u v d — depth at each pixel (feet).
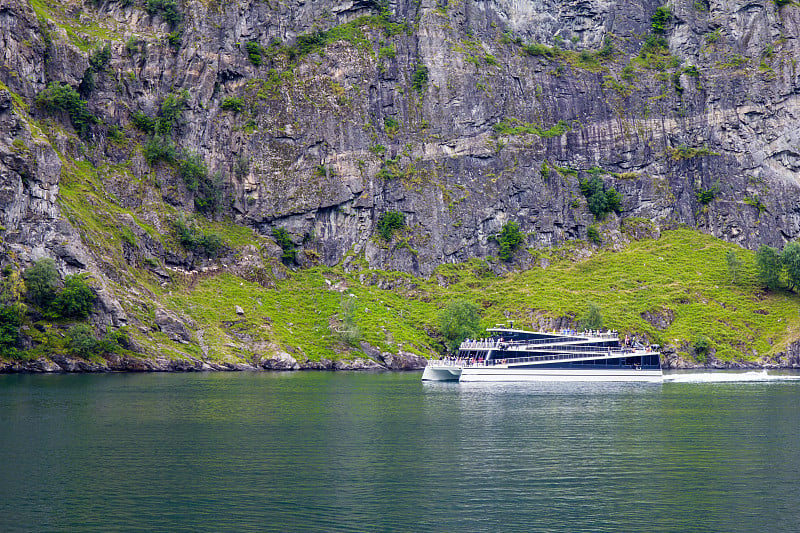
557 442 491.72
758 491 384.27
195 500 361.71
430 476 406.21
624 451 466.29
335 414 594.65
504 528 332.19
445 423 558.56
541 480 400.47
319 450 462.60
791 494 379.76
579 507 358.64
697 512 352.69
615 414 606.96
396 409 625.00
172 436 498.28
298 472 410.93
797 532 329.31
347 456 447.83
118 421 549.13
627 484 394.52
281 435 506.48
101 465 419.95
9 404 619.26
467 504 361.51
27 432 504.43
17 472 404.36
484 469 421.18
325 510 350.64
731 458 449.89
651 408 641.40
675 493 380.17
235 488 380.78
